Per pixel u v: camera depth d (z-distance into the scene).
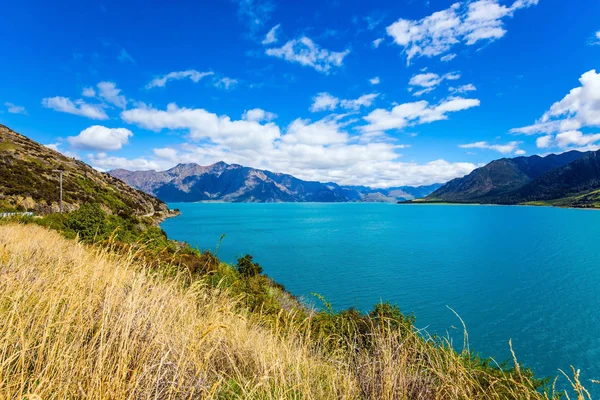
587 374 27.48
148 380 2.78
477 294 48.31
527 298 46.97
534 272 62.50
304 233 125.75
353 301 42.62
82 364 2.68
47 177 82.06
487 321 38.44
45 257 7.08
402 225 164.12
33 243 9.41
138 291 4.25
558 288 52.22
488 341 33.38
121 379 2.63
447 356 4.23
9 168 72.88
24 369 2.54
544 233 124.75
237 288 10.88
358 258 73.88
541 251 85.94
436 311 41.03
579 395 3.12
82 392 2.35
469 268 65.06
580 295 48.62
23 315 3.14
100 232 21.91
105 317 3.28
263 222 182.50
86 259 5.26
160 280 6.01
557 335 34.91
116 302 3.79
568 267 67.00
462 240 106.75
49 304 3.18
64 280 3.87
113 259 6.24
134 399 2.64
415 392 3.98
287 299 21.55
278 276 55.41
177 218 186.12
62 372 2.55
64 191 78.25
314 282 51.94
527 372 6.17
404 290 49.03
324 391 3.99
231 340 4.68
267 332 6.82
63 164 111.81
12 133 119.94
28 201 62.50
